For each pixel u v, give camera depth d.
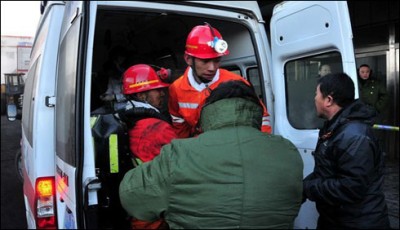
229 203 1.34
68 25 2.35
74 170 2.03
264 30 3.06
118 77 4.08
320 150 2.27
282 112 2.91
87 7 2.12
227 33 3.34
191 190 1.37
